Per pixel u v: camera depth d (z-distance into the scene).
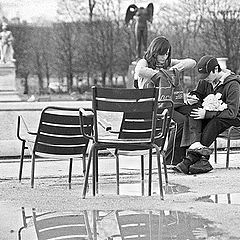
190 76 40.88
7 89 21.77
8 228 5.86
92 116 7.11
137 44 25.58
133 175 8.83
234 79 9.00
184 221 6.00
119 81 46.16
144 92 6.94
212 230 5.67
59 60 47.00
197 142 8.79
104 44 45.78
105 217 6.22
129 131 7.55
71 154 7.91
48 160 10.52
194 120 8.83
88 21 46.19
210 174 8.79
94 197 7.19
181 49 43.91
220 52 42.94
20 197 7.21
